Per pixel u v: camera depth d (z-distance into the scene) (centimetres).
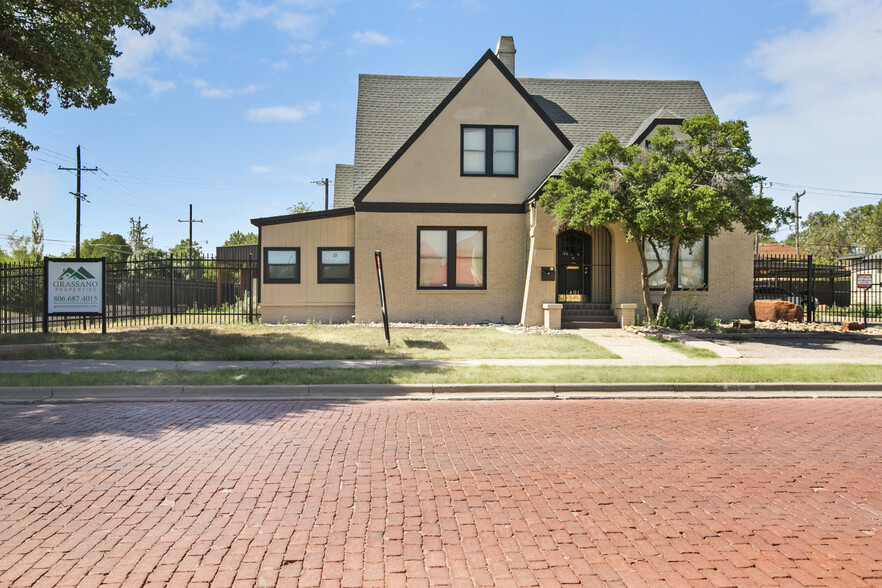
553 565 380
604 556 394
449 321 1944
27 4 1397
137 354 1292
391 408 882
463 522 447
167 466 579
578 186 1606
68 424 762
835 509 478
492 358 1285
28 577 361
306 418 805
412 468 577
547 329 1762
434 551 399
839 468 585
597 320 1831
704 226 1545
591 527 439
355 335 1619
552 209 1745
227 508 473
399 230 1933
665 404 928
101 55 1402
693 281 1933
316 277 1981
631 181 1553
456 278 1955
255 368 1133
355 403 920
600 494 509
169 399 941
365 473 561
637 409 885
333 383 997
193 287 2758
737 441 690
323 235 1986
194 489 515
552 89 2295
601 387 1018
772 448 659
